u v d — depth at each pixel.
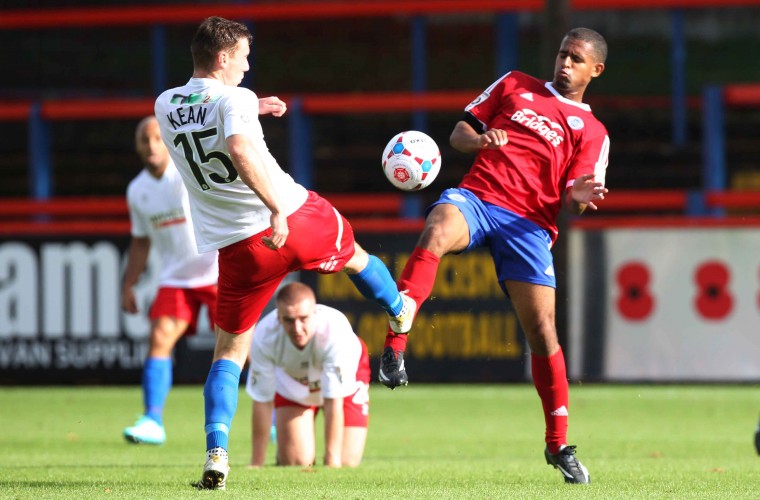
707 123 54.06
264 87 87.88
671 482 20.80
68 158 70.56
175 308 31.58
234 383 18.92
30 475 22.03
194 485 19.02
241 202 18.27
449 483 20.59
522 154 21.11
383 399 47.78
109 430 36.31
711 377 46.91
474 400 47.31
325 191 67.25
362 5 57.91
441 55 90.44
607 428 37.75
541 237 21.02
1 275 48.31
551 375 21.19
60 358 48.28
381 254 47.03
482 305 47.16
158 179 31.67
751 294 46.78
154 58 60.91
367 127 71.19
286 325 24.45
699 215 51.75
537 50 92.38
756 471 23.39
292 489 19.03
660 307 46.97
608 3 57.12
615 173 65.94
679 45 61.12
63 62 82.31
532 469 24.53
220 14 58.78
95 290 48.03
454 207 20.73
